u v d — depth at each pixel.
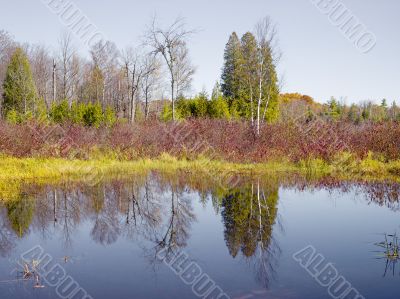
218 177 14.52
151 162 17.20
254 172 15.65
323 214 8.89
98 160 17.47
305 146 17.61
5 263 6.03
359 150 16.64
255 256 6.23
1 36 39.88
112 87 41.69
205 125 19.95
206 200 10.64
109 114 29.73
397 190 11.58
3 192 11.47
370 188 11.98
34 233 7.64
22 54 29.88
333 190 11.81
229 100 39.50
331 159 16.38
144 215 9.06
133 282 5.25
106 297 4.79
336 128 18.59
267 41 20.34
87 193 11.54
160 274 5.54
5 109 29.16
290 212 9.12
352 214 8.84
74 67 38.06
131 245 6.91
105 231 7.82
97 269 5.75
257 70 21.19
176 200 10.67
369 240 6.92
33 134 17.50
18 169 14.39
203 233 7.59
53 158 16.61
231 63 43.84
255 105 33.78
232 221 8.42
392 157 16.14
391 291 4.82
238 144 18.50
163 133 19.77
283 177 14.43
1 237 7.36
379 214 8.81
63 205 9.98
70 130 19.36
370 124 19.66
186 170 16.19
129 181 13.70
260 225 8.05
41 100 29.94
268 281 5.21
